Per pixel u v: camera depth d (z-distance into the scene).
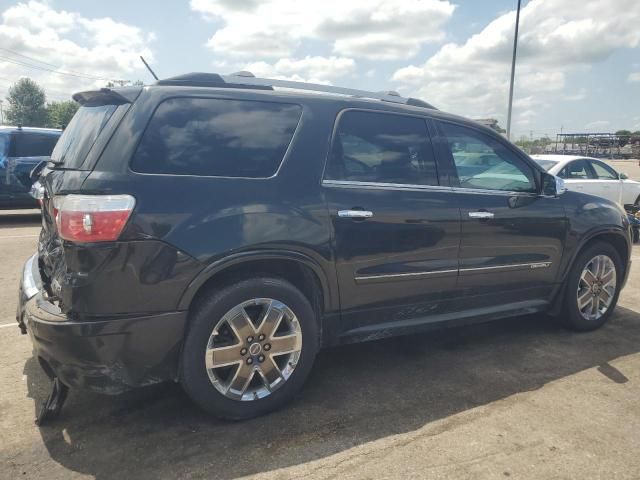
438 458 2.67
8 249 8.02
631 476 2.54
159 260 2.66
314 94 3.37
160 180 2.72
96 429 2.93
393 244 3.42
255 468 2.59
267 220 2.94
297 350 3.12
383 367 3.83
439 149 3.76
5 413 3.09
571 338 4.48
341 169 3.30
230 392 2.95
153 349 2.73
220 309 2.84
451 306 3.87
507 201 4.00
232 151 2.97
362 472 2.55
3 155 10.49
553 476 2.53
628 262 4.84
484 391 3.44
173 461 2.64
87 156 2.77
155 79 3.08
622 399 3.34
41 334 2.64
